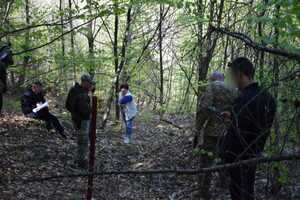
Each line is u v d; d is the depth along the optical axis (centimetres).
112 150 1124
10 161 811
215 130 552
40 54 1145
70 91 894
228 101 538
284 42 368
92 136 568
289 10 352
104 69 1769
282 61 312
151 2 833
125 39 1574
